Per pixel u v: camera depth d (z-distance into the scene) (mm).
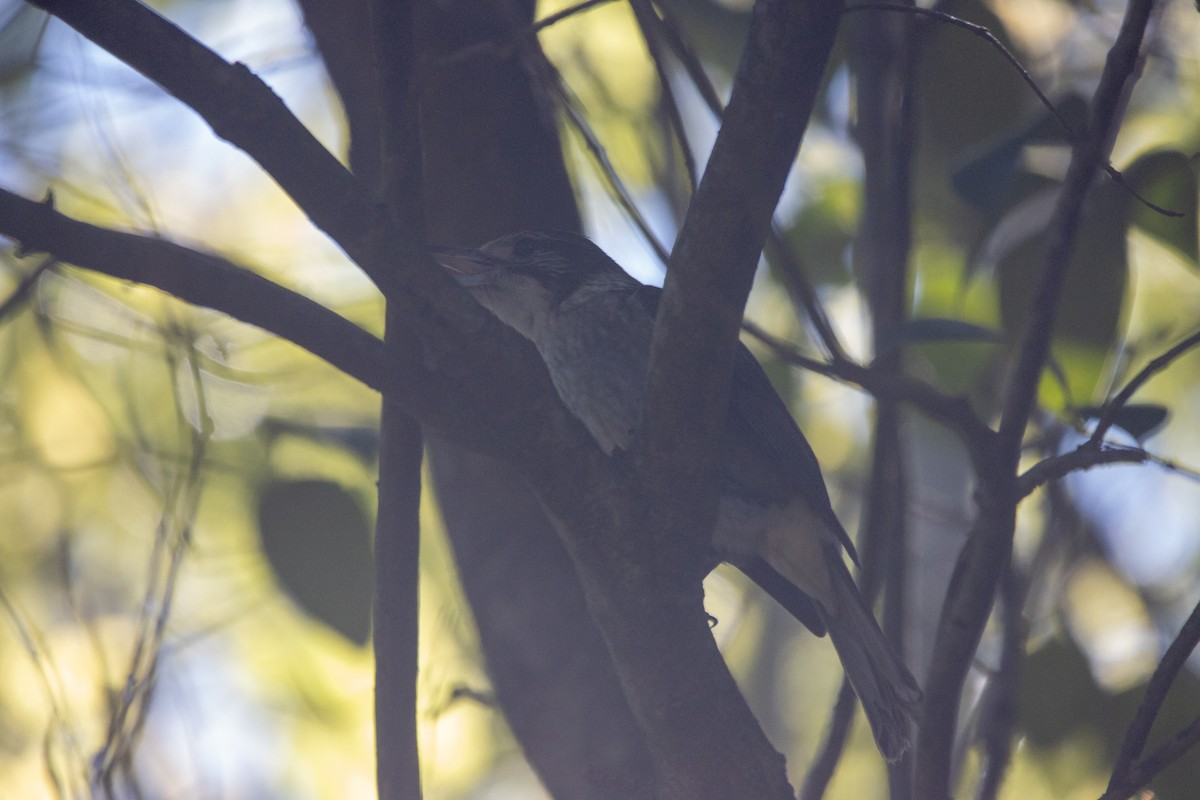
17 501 9109
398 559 5703
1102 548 9094
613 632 5543
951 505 10328
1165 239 7168
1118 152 10016
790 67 4926
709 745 5602
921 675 9227
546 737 6754
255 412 8477
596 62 10406
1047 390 6992
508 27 7648
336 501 7203
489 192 7715
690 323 5199
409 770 5637
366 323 9781
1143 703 5297
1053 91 9359
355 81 7363
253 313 4980
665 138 9180
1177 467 5723
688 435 5316
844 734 6559
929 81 8375
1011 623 6789
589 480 5316
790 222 10000
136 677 6109
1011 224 7715
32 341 8742
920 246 9219
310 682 9773
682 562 5441
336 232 5008
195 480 6613
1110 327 7066
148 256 4828
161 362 8836
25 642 6371
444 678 7660
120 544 9094
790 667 11961
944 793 5695
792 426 8344
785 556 8211
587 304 8781
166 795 7223
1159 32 9227
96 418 8859
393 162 5473
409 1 5422
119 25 4586
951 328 6461
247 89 4766
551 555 7000
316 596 7152
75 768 5977
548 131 7934
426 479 9859
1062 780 8102
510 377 5168
